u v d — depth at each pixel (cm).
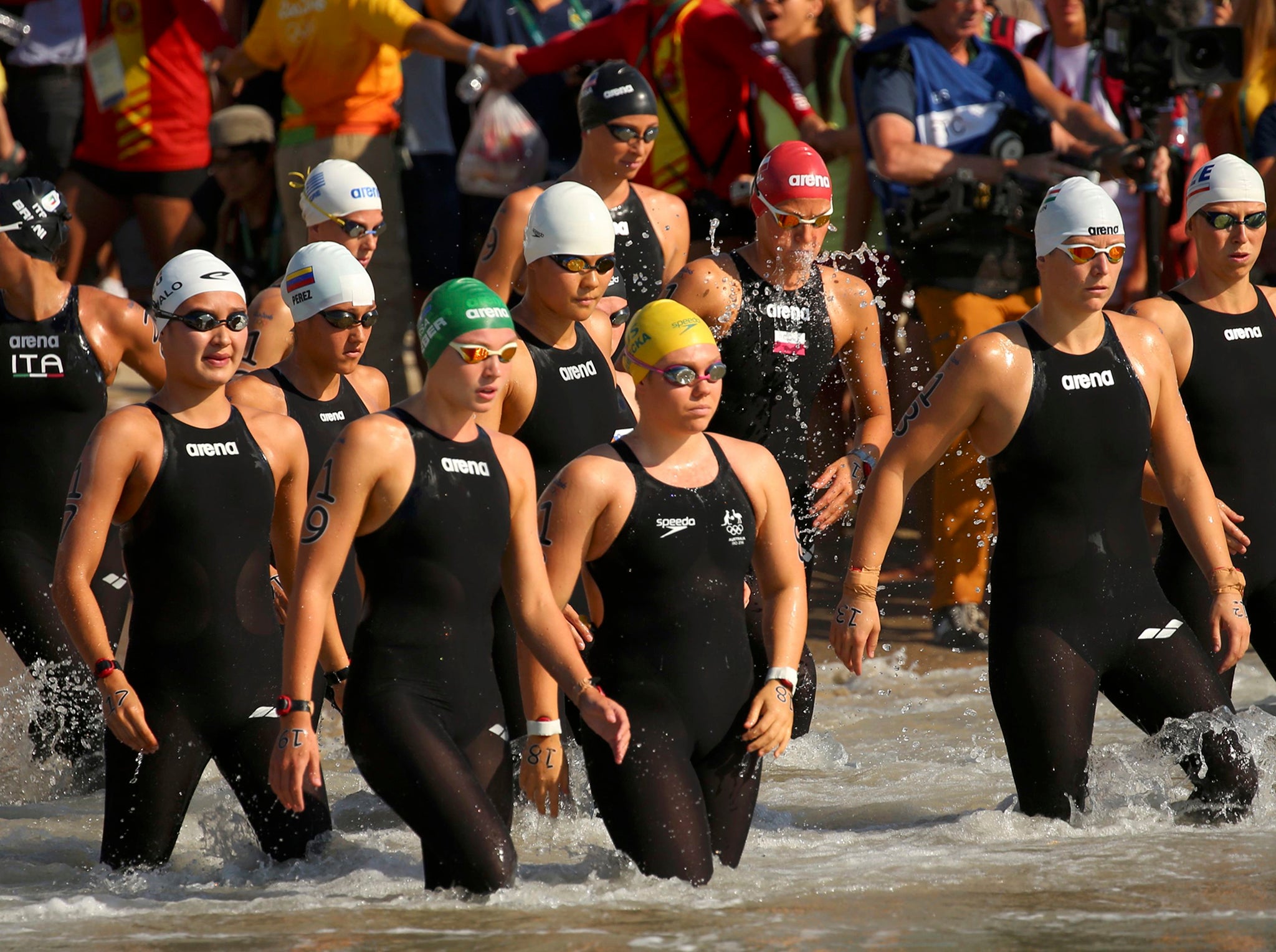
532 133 3347
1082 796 1847
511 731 2042
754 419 2302
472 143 3347
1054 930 1423
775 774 2248
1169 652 1858
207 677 1753
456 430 1644
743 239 3042
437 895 1577
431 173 3569
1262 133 3216
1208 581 1959
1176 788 2012
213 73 3662
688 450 1683
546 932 1436
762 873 1658
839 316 2328
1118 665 1869
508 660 2036
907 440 1894
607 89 2388
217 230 3816
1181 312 2162
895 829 1898
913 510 3847
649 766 1609
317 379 2181
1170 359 1939
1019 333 1875
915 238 2927
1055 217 1836
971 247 2877
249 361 2309
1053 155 2886
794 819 1991
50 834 1936
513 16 3441
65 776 2202
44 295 2217
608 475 1639
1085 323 1880
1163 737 1864
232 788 1789
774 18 3128
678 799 1602
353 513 1586
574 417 2138
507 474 1658
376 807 2056
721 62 2995
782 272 2275
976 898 1539
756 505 1703
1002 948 1372
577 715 1711
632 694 1644
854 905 1520
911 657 2920
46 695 2170
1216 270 2158
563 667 1611
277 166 3525
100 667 1691
